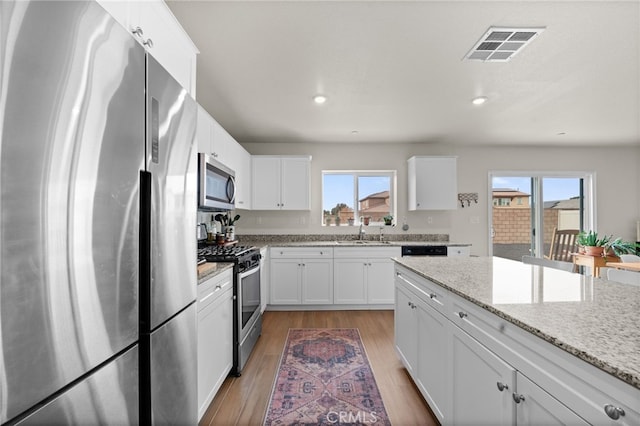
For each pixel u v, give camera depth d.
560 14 1.78
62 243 0.68
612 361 0.69
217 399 1.99
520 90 2.83
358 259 4.04
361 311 3.98
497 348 1.11
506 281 1.61
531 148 4.97
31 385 0.61
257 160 4.34
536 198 5.05
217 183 2.60
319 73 2.49
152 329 1.05
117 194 0.86
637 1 1.67
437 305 1.64
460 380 1.39
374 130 4.07
